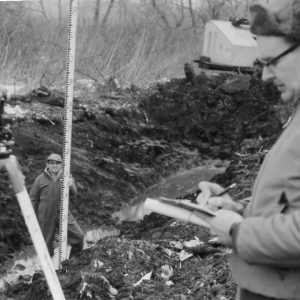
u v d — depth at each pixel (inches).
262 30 90.3
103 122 507.8
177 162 530.6
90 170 433.7
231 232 88.6
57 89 540.7
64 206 278.7
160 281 209.6
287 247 81.7
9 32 561.9
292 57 89.4
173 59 697.6
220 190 104.2
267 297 89.0
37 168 398.3
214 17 842.8
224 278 202.5
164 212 95.5
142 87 617.0
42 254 106.6
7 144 106.3
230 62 620.4
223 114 595.8
